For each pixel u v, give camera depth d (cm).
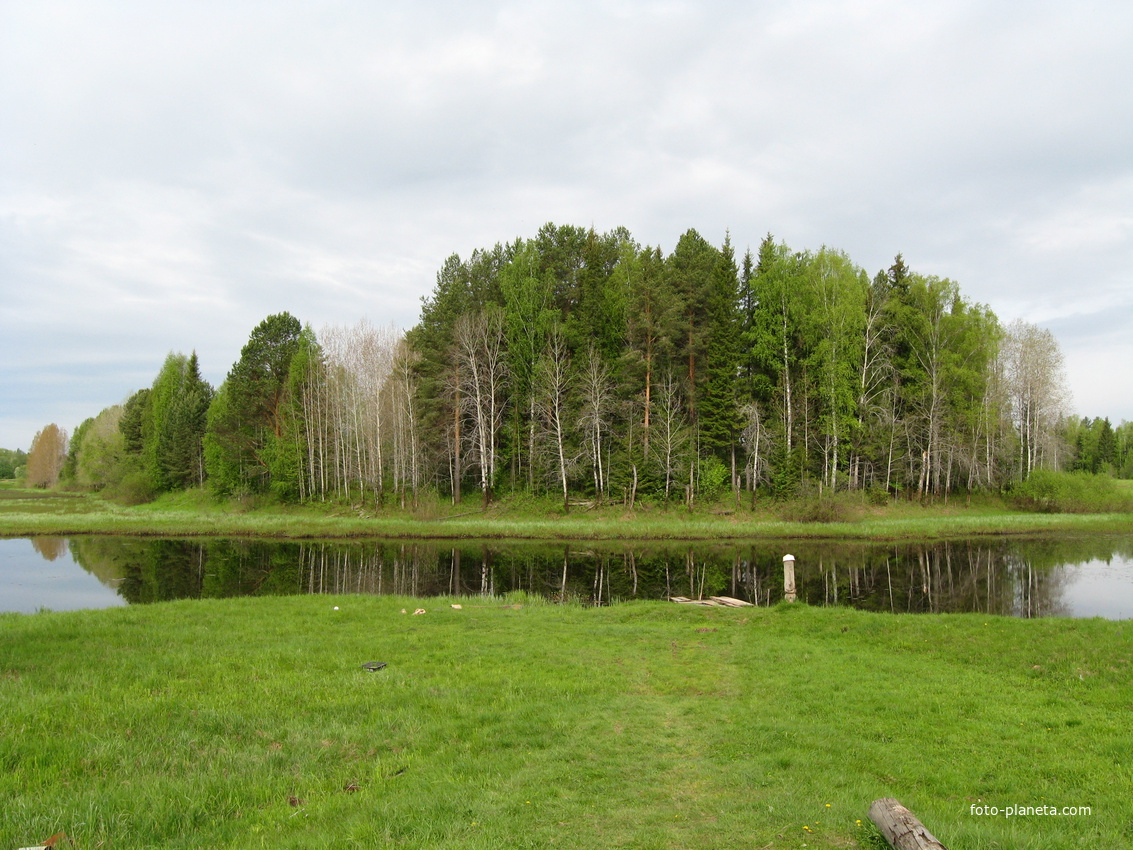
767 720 1010
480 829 651
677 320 4959
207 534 4609
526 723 977
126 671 1211
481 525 4531
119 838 632
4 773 764
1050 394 5638
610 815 685
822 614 1792
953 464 5534
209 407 7762
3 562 3541
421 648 1477
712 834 638
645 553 3756
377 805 710
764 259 5334
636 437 5122
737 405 5078
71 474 11750
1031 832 661
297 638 1551
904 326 5500
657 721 1006
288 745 891
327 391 5922
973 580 2906
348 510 5453
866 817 665
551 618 1883
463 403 5225
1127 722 1005
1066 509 5191
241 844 638
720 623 1823
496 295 5944
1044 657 1334
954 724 1002
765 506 5025
